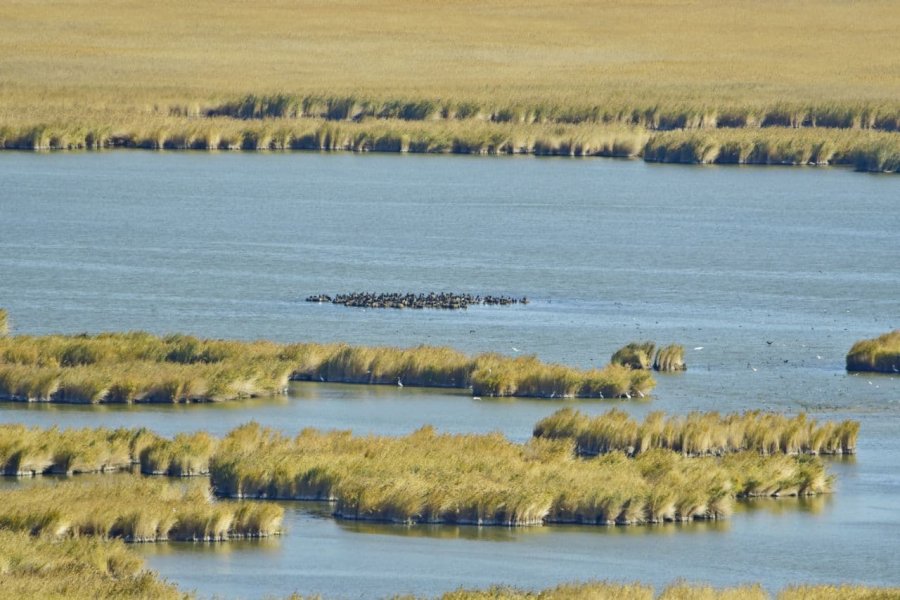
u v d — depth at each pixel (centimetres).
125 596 12725
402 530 15888
